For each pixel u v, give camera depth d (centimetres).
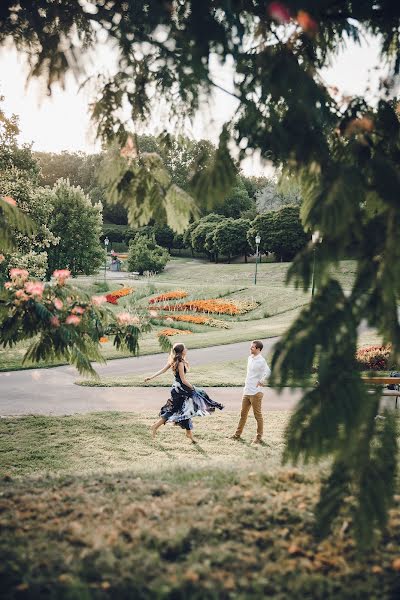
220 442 816
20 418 935
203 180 365
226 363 1570
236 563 305
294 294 3341
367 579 294
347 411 267
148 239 5803
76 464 706
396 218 276
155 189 423
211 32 316
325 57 410
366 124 338
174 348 825
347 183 285
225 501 396
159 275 5816
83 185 10144
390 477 274
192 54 319
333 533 342
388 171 293
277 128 336
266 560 311
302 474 444
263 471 468
